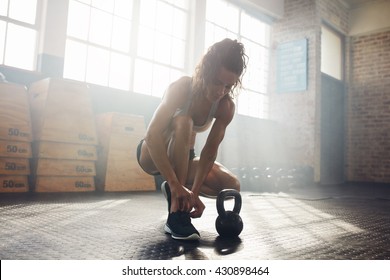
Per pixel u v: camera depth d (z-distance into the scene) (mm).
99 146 3650
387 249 1268
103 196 2914
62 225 1519
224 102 1478
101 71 4508
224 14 6293
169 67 5359
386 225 1871
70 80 3355
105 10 4547
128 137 3689
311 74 6660
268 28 7250
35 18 3867
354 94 7746
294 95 6852
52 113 3146
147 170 1678
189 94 1400
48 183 3031
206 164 1466
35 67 3863
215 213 2121
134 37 4836
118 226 1548
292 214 2232
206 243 1274
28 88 3615
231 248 1203
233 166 6016
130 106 4473
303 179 5828
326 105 7242
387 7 7324
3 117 2877
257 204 2850
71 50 4223
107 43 4574
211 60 1267
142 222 1679
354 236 1508
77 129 3262
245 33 6734
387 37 7398
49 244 1161
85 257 1022
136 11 4863
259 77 7031
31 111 3318
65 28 3982
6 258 990
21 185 2924
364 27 7609
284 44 7023
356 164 7652
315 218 2074
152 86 5125
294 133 6789
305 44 6715
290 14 7004
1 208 1963
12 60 3727
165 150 1336
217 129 1476
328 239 1421
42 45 3812
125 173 3590
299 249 1221
